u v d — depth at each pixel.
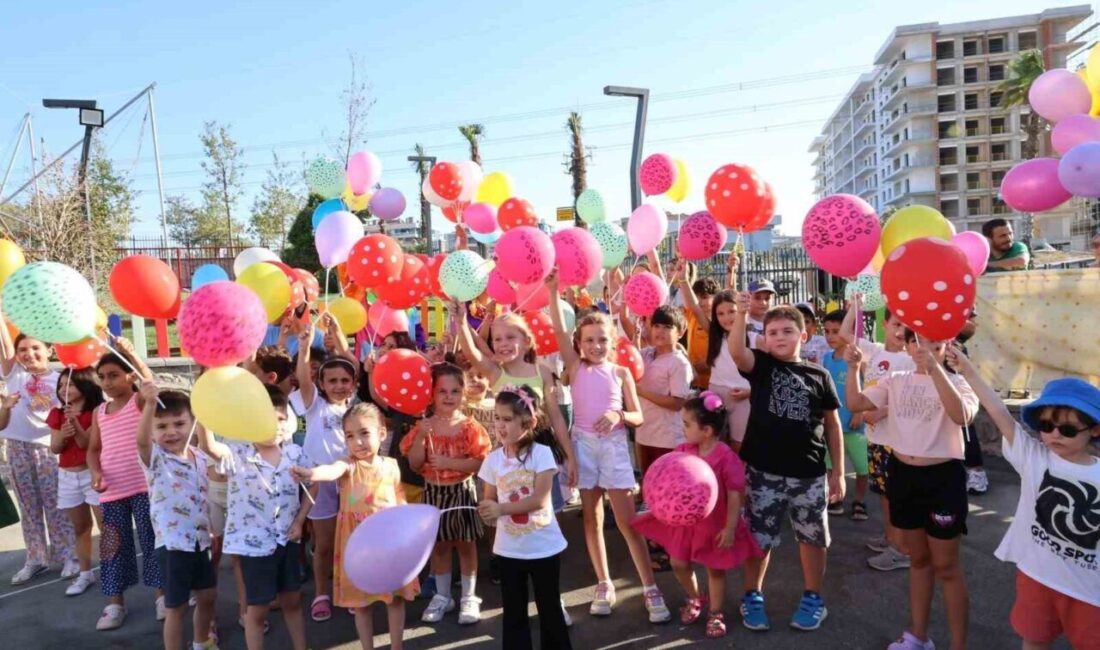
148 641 3.98
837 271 3.65
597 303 7.34
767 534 3.71
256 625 3.38
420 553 2.93
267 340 6.64
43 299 3.12
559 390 4.41
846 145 111.31
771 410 3.74
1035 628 2.72
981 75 77.62
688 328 5.76
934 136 78.31
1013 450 2.81
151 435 3.57
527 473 3.35
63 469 4.58
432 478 4.04
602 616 3.98
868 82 98.81
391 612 3.50
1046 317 6.44
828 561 4.58
